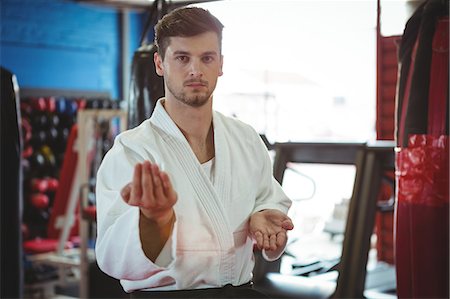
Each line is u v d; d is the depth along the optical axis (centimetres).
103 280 515
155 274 169
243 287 178
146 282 172
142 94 285
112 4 372
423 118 256
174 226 156
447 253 254
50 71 754
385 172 462
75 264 564
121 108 584
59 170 681
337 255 588
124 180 169
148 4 374
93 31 796
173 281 171
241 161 186
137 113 287
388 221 632
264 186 192
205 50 165
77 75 782
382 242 637
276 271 469
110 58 816
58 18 760
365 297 435
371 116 964
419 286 260
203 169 175
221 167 180
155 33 176
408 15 286
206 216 173
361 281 416
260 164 190
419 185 257
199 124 176
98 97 782
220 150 180
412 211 259
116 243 158
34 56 739
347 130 1015
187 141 177
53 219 627
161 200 147
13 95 326
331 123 1016
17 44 725
